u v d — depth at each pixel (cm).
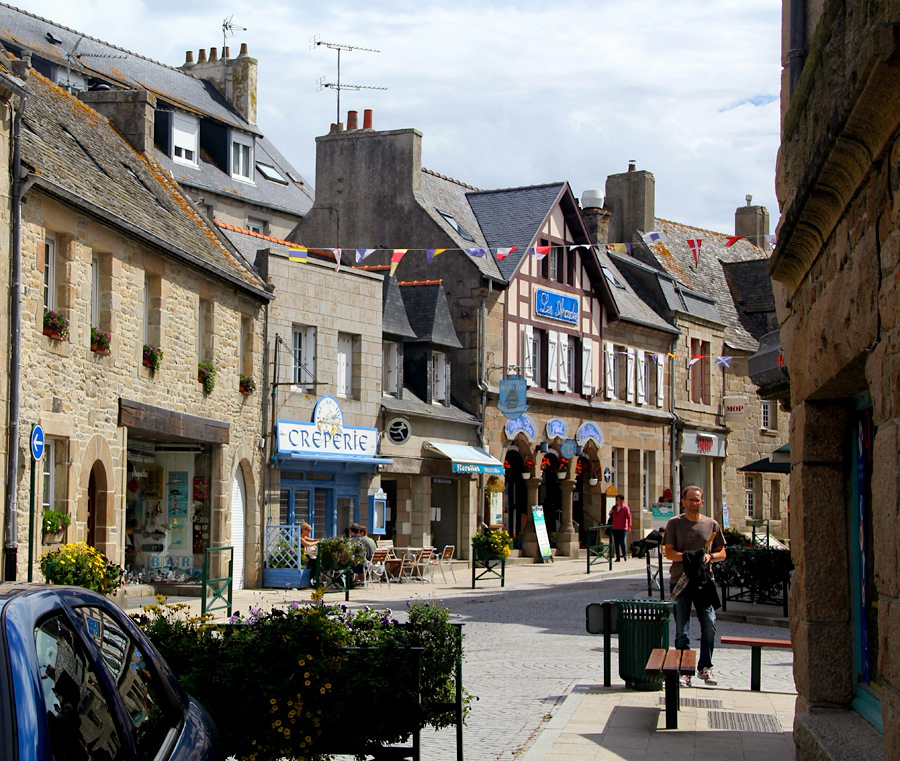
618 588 2473
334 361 2725
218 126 3962
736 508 4534
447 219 3409
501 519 3291
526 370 3406
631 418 3928
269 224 4028
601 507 3775
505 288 3331
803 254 714
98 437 1830
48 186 1645
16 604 404
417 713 742
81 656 427
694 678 1269
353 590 2397
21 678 366
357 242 3381
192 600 2095
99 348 1838
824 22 618
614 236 4512
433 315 3094
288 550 2478
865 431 707
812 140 673
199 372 2233
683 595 1195
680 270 4541
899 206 468
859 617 726
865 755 618
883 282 499
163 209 2288
